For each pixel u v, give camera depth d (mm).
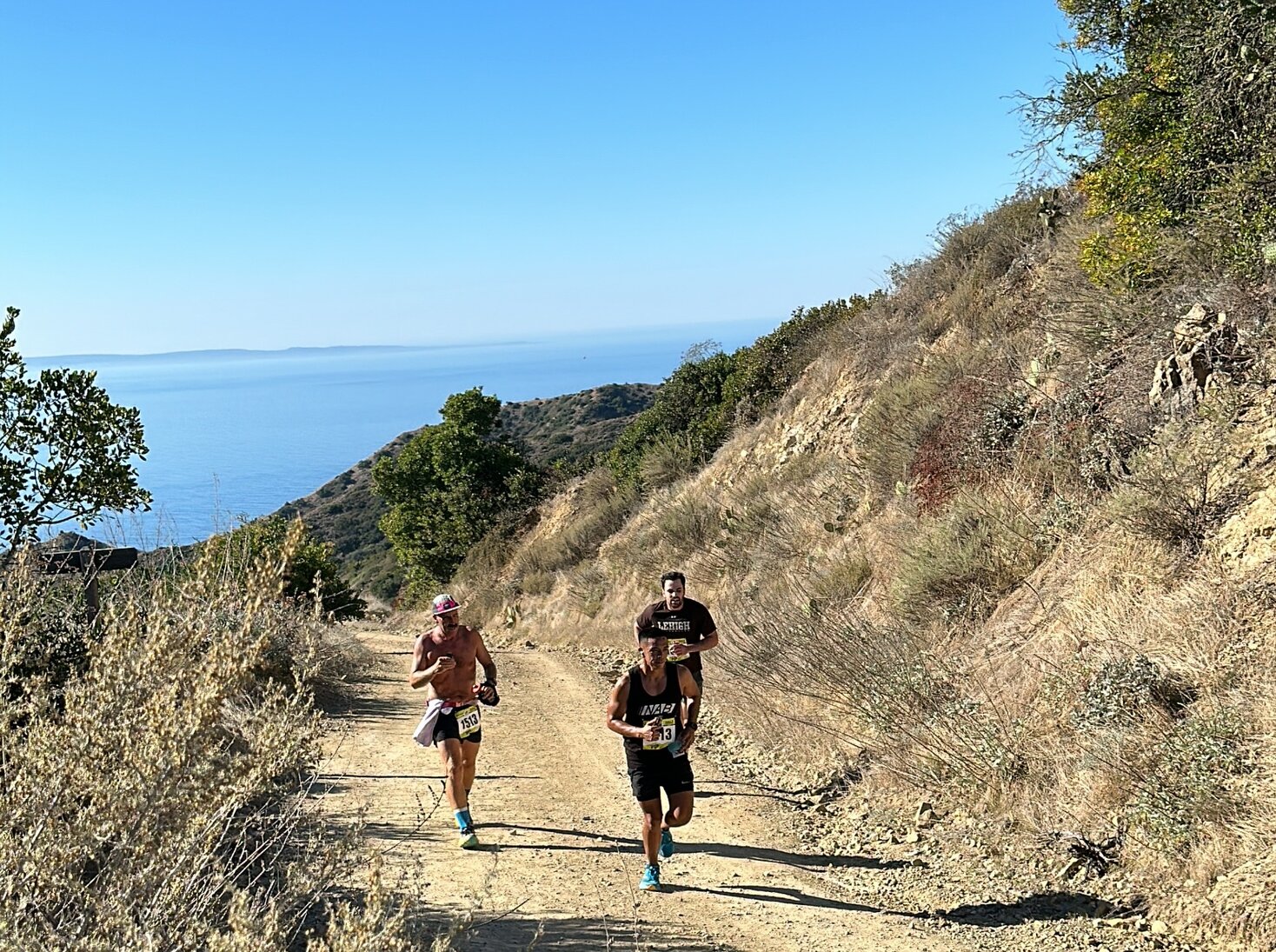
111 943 3602
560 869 6801
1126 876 5895
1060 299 13602
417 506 43531
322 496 85125
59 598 6957
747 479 20578
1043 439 11047
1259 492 7574
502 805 8398
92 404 8008
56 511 7840
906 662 9086
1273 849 5227
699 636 8750
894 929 5758
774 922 5875
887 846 7246
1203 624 6953
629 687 6688
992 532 10352
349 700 13406
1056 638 8227
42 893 3773
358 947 3695
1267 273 9273
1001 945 5465
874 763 8539
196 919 3871
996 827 6934
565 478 37656
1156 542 8047
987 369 13797
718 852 7301
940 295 18656
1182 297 10359
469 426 43625
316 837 5402
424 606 39438
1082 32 11516
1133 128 11188
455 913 5805
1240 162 10070
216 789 4359
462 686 7637
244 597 5168
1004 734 7613
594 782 9195
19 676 5273
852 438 17219
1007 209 18234
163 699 4164
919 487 13156
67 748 4043
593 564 25172
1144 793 6059
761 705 10898
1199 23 10203
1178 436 8758
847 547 13773
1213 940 5086
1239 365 8852
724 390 27359
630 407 93438
